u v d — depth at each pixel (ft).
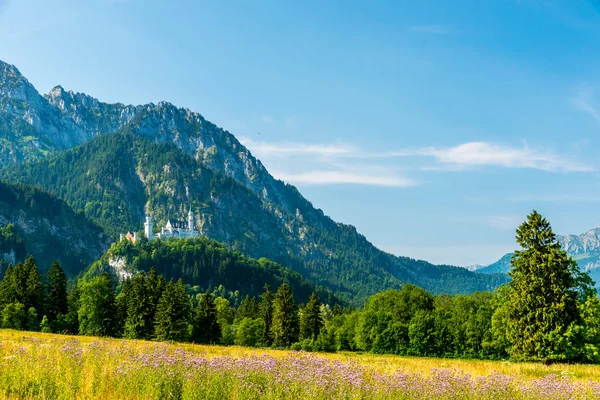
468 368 122.21
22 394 50.55
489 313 286.25
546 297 176.35
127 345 101.71
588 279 184.75
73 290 404.77
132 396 52.29
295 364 67.62
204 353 127.24
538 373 119.24
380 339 308.60
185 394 52.39
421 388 59.98
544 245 181.06
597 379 110.63
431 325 297.53
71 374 55.31
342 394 55.01
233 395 53.31
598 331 180.14
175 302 314.14
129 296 346.13
